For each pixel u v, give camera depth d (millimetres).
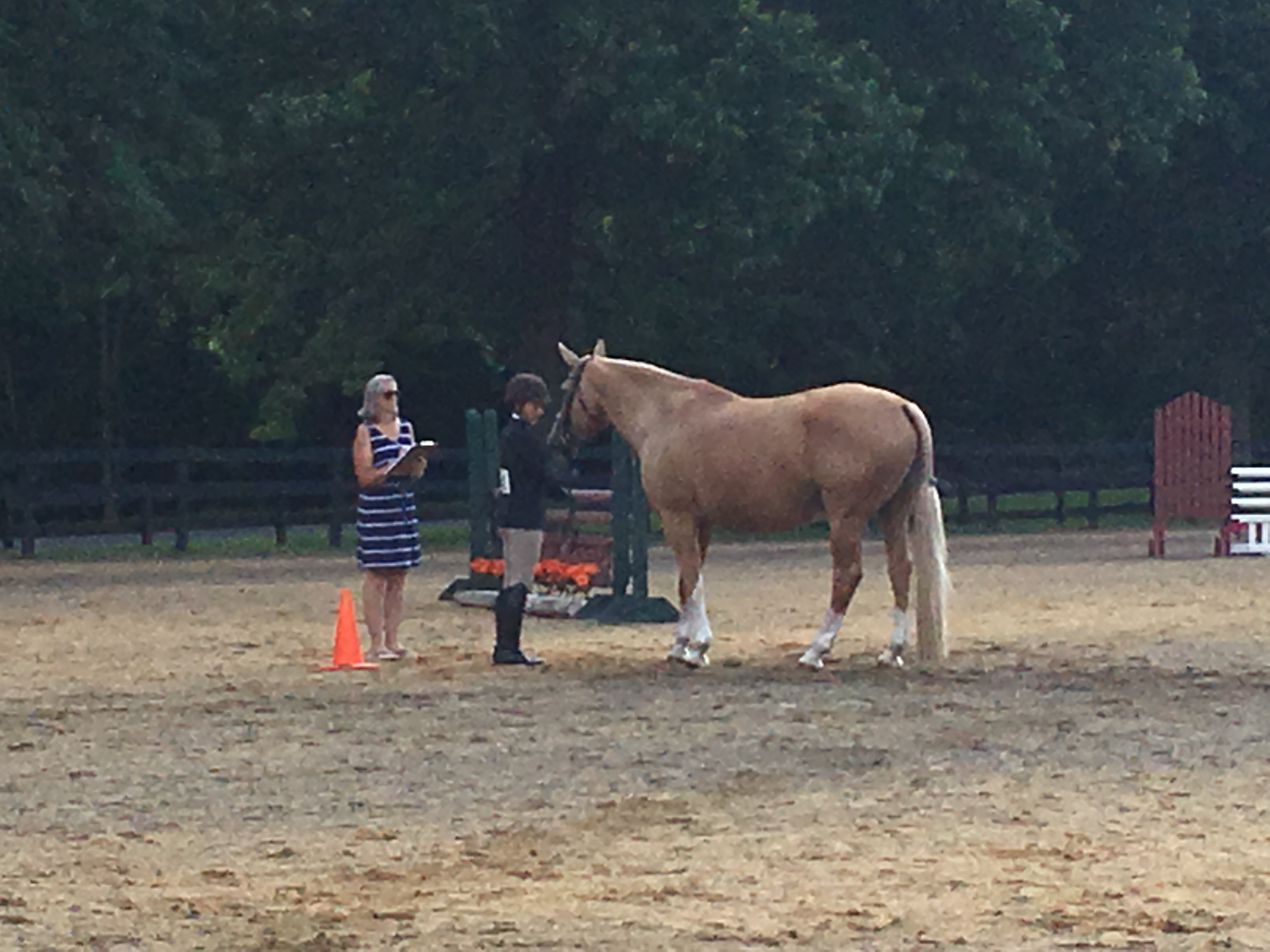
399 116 28062
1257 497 23750
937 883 6363
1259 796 7879
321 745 9453
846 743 9328
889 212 30266
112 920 6090
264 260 29453
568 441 13172
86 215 26734
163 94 26594
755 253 28297
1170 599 17375
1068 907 6035
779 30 27344
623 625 15484
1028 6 29750
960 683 11602
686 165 27844
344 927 5953
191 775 8664
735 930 5805
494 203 28438
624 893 6289
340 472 28453
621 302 28984
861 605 17109
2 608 17734
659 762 8852
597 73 26656
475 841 7172
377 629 13148
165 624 16047
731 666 12594
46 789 8359
